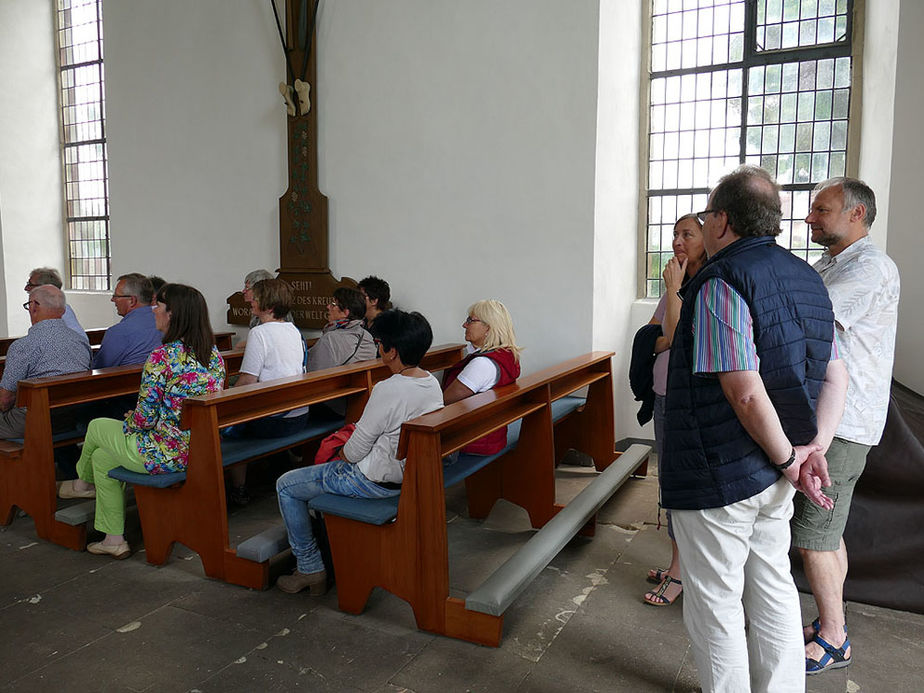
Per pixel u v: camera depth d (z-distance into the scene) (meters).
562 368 4.07
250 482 4.78
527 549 3.09
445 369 5.42
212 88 6.54
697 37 5.70
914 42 4.05
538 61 5.16
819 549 2.57
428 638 2.84
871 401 2.54
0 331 8.53
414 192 5.72
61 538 3.74
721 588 1.97
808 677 2.56
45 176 8.62
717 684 1.99
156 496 3.46
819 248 5.45
